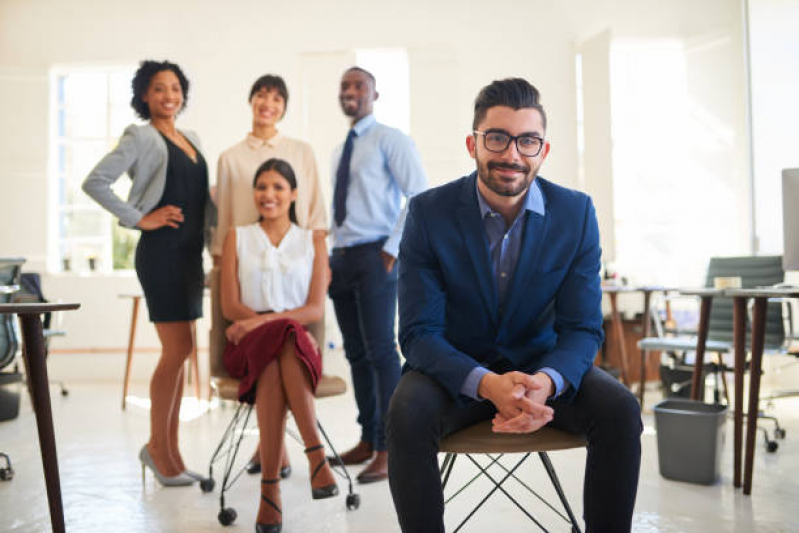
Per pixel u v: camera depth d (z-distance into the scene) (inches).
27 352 73.6
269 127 122.8
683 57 258.8
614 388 62.3
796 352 159.8
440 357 65.1
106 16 269.6
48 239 265.4
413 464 59.8
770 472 118.0
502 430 60.9
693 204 250.4
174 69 113.0
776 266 158.6
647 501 101.9
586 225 69.9
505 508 99.7
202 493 109.0
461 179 72.7
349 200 120.3
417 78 259.1
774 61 221.0
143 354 260.2
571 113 256.5
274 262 106.9
